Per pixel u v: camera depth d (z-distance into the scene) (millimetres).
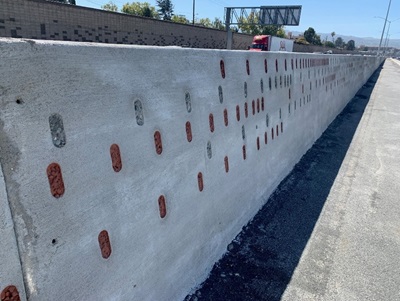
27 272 1301
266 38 36938
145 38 24641
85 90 1541
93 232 1616
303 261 3256
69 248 1484
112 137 1707
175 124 2277
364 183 5340
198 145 2596
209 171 2812
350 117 10539
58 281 1442
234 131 3236
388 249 3549
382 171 5953
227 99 3041
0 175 1182
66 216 1458
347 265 3236
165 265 2303
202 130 2643
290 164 5539
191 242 2637
